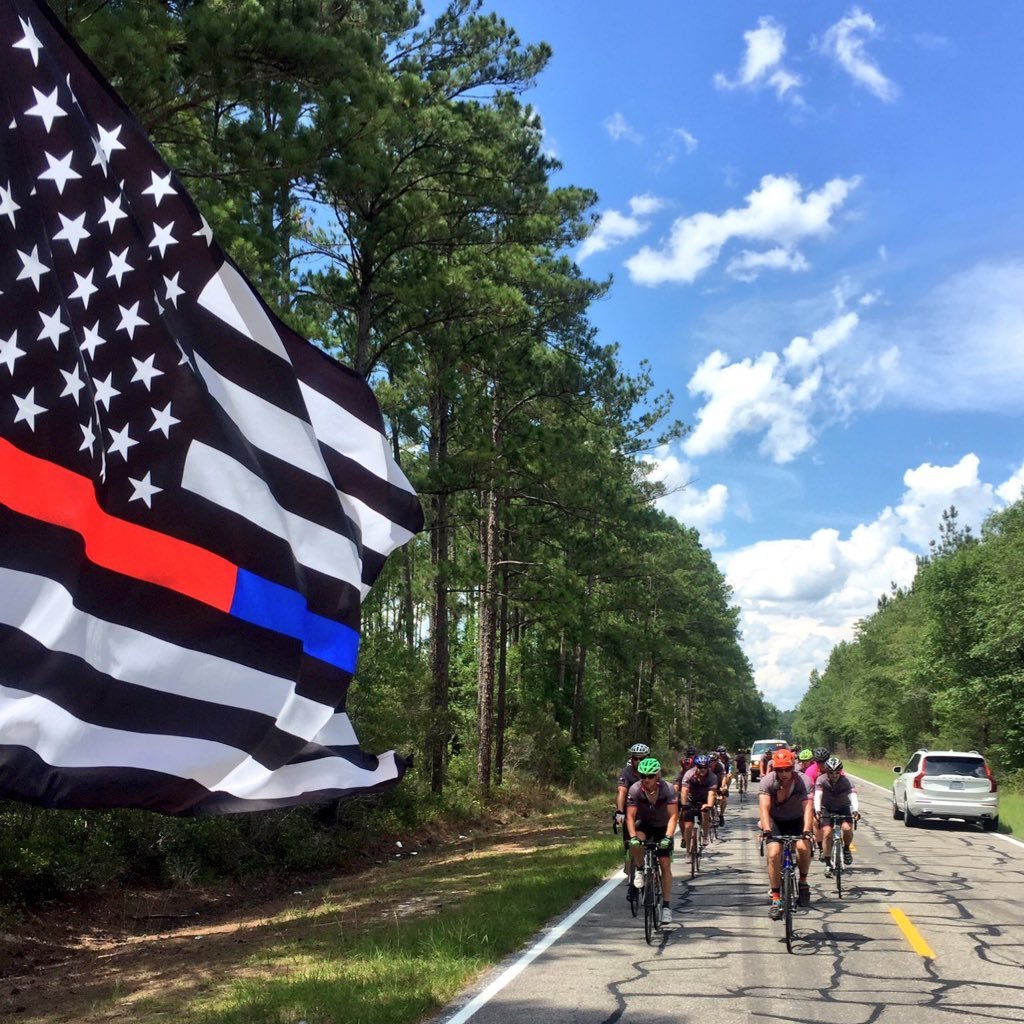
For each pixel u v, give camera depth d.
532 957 8.09
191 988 7.79
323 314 20.05
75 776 4.21
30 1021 7.21
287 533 5.20
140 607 4.66
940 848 17.05
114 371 4.88
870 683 80.62
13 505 4.38
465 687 36.69
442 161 17.12
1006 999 6.63
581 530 29.44
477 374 24.09
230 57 10.34
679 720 88.69
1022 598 39.59
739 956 8.04
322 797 5.09
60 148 4.90
